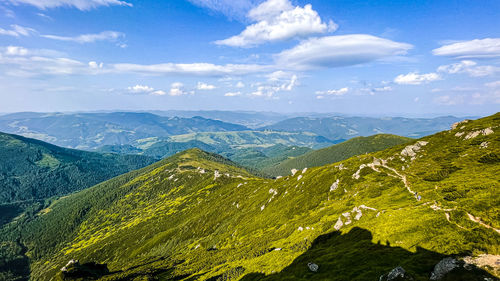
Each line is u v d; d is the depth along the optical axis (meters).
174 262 171.75
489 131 137.75
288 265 79.44
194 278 115.50
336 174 158.75
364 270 55.59
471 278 39.06
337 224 91.94
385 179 124.88
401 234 64.19
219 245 171.00
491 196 63.94
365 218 86.19
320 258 71.94
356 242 72.44
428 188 94.69
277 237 119.38
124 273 161.12
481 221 55.59
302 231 107.94
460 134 151.38
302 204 147.25
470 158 116.50
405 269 48.53
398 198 93.88
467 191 73.50
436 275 43.28
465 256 46.06
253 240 137.25
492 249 45.56
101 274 165.50
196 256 167.38
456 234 54.28
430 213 68.75
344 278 55.75
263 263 93.25
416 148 156.25
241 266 101.75
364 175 139.88
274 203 185.75
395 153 160.50
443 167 115.12
